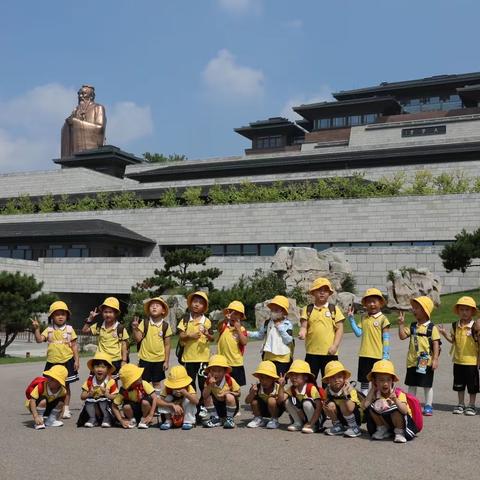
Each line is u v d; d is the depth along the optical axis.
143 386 10.02
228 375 10.17
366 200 53.56
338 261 41.78
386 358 10.92
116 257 57.97
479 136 67.88
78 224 62.28
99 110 107.19
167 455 8.15
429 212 50.91
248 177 67.62
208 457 8.05
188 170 74.75
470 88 81.06
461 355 11.13
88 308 59.09
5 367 21.31
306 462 7.79
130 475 7.17
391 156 61.72
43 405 10.11
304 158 69.12
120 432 9.72
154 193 71.25
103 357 10.08
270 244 57.88
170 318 35.19
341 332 10.78
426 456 8.10
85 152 93.19
